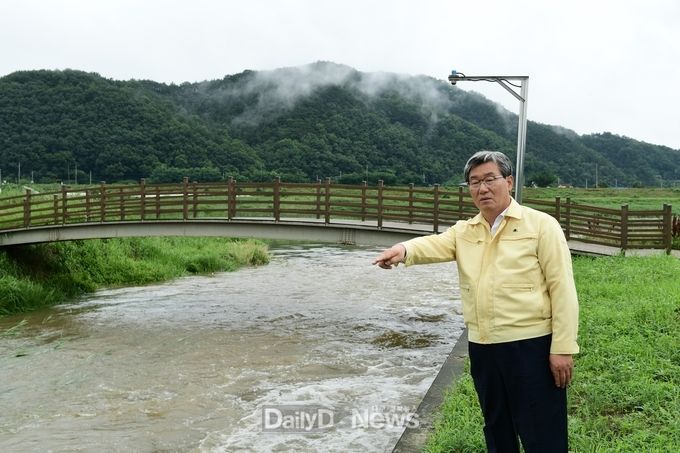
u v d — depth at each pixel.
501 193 3.00
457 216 14.38
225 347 11.02
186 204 15.70
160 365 9.79
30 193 17.19
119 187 16.36
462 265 3.11
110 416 7.39
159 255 22.22
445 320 13.54
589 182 135.50
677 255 15.20
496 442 3.19
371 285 18.84
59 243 19.08
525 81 15.84
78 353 10.66
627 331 7.41
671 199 53.16
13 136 78.94
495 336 2.94
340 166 102.56
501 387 3.03
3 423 7.20
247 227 15.32
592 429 4.67
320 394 8.03
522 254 2.90
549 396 2.89
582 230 15.95
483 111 180.25
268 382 8.71
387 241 14.58
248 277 20.77
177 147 86.50
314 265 24.30
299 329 12.60
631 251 15.61
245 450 6.18
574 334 2.82
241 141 104.75
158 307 15.19
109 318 13.81
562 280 2.83
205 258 22.66
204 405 7.72
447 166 117.00
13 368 9.68
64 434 6.81
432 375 8.97
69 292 16.98
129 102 90.12
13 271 16.33
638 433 4.40
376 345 11.15
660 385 5.37
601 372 6.07
